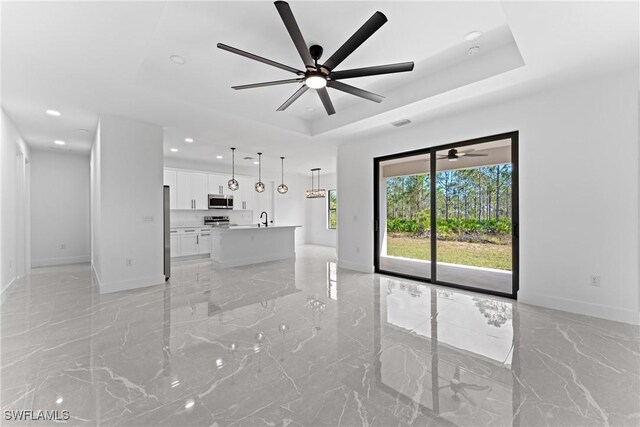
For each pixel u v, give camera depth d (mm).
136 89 3119
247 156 6941
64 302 3484
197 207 7480
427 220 4820
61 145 5570
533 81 2971
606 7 1850
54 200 6184
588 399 1642
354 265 5547
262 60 2197
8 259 3957
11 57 2451
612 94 2816
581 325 2703
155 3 1819
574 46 2322
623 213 2779
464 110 3805
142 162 4227
